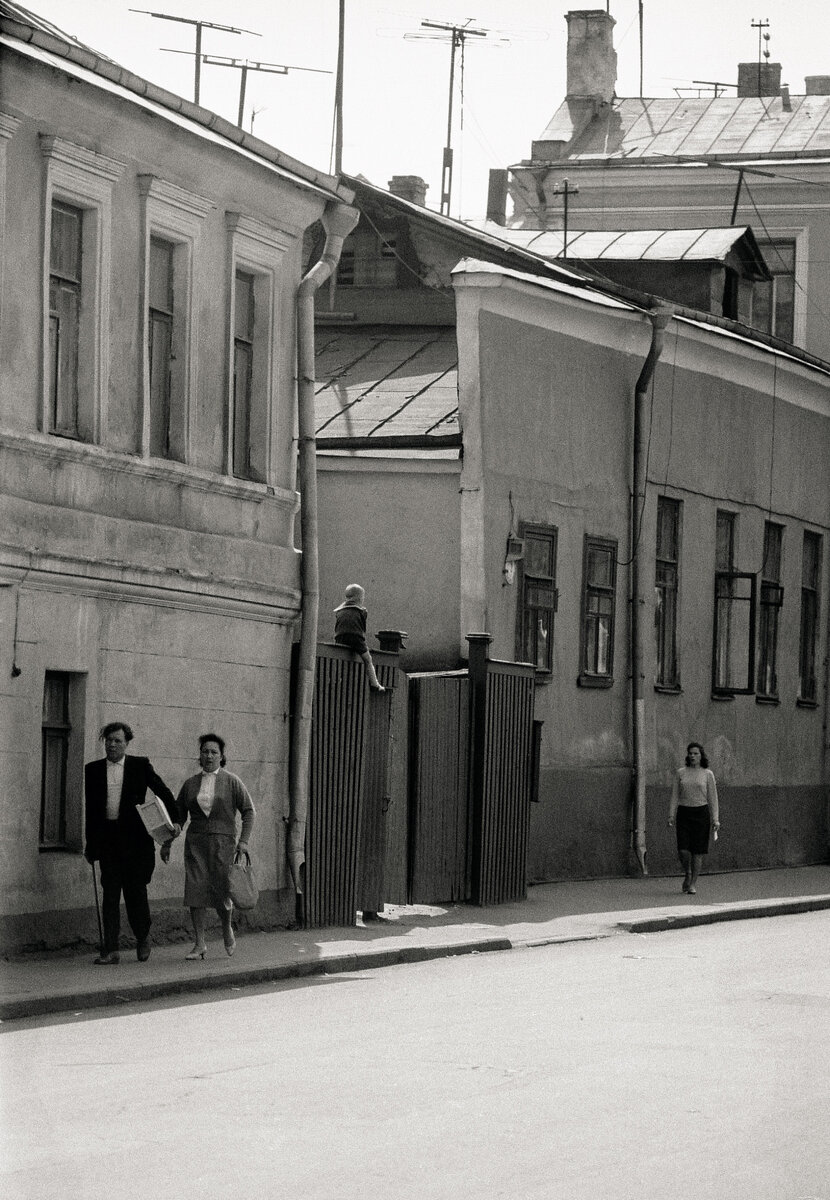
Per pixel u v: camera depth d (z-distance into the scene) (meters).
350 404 25.81
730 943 19.48
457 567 24.11
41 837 15.84
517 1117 9.34
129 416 16.95
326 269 19.72
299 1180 7.82
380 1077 10.45
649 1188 7.81
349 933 18.62
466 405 24.09
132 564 16.53
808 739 33.62
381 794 20.12
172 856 17.23
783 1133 9.07
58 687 16.05
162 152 17.20
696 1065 11.11
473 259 26.12
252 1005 13.81
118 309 16.78
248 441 19.09
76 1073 10.47
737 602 30.39
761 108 42.19
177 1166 8.06
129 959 15.71
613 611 27.06
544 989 15.05
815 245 38.47
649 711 28.08
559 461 25.78
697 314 29.66
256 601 18.42
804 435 33.16
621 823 27.09
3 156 15.18
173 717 17.30
